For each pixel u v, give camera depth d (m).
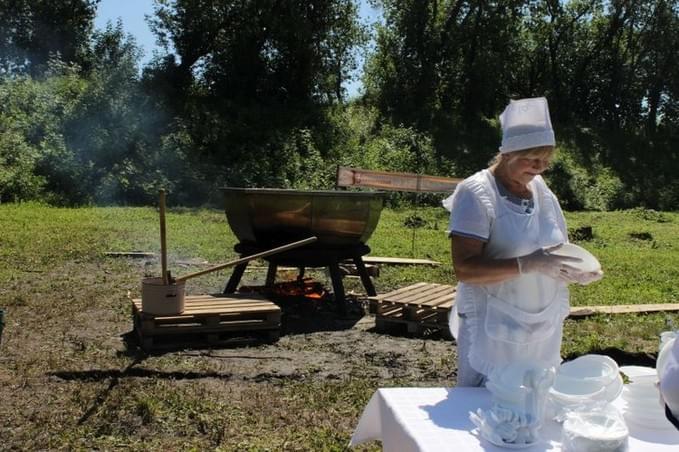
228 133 32.25
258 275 12.14
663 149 46.34
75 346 7.39
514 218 3.19
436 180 11.21
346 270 11.86
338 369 6.89
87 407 5.55
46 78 34.72
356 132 36.78
